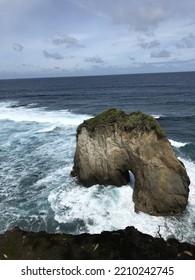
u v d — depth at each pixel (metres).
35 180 20.34
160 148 15.70
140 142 15.88
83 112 50.81
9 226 15.27
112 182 18.45
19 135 31.83
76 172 19.95
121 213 15.91
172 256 11.45
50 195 18.22
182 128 37.53
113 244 12.12
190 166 21.88
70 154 25.09
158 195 15.52
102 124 17.11
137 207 16.00
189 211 15.90
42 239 12.58
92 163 18.31
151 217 15.48
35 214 16.30
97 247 11.95
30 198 17.97
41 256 11.56
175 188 15.55
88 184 18.84
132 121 16.11
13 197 18.17
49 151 26.08
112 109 17.50
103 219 15.48
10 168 22.50
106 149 17.52
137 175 16.39
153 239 12.46
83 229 14.77
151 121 15.82
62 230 14.84
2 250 11.98
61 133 32.19
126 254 11.51
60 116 43.41
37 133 32.47
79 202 17.20
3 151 26.39
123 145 16.72
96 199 17.39
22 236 12.83
